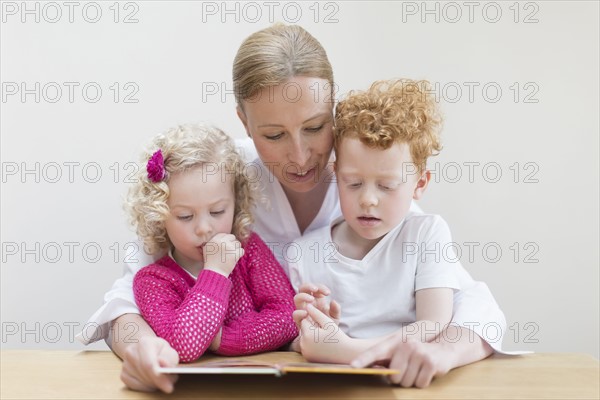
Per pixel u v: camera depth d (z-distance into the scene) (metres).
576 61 1.89
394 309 1.20
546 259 1.95
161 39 1.90
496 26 1.89
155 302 1.14
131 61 1.90
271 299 1.23
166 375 0.91
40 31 1.90
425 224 1.22
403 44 1.88
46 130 1.92
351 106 1.16
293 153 1.19
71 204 1.94
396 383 0.95
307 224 1.42
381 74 1.89
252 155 1.41
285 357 1.13
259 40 1.19
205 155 1.18
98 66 1.91
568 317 1.96
